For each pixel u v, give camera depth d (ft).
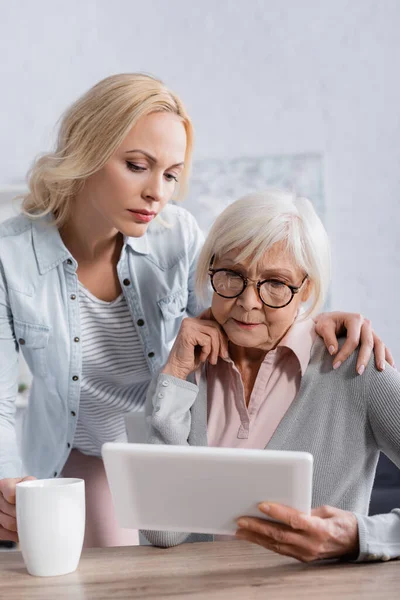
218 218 4.46
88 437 6.34
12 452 4.90
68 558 3.40
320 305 4.54
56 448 6.12
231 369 4.66
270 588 3.07
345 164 12.19
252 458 3.12
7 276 5.32
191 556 3.62
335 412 4.44
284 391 4.58
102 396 5.95
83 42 12.78
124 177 4.75
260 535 3.37
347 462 4.39
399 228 12.09
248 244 4.28
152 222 5.67
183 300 5.75
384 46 12.17
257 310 4.33
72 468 6.52
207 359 4.74
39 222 5.46
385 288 12.08
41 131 12.80
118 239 5.52
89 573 3.39
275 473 3.13
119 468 3.32
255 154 12.37
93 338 5.63
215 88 12.48
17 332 5.42
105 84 4.81
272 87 12.37
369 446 4.46
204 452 3.17
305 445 4.41
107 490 6.51
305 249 4.36
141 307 5.61
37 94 12.83
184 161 4.97
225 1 12.50
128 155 4.70
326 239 4.48
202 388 4.66
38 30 12.85
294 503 3.22
